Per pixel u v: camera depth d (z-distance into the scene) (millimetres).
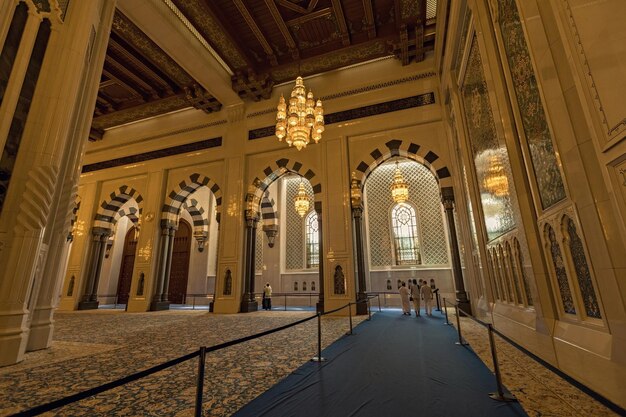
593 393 1505
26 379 2727
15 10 3506
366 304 7500
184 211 14164
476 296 6227
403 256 11688
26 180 3477
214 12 7383
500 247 4148
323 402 2123
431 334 4695
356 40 8266
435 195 11805
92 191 11367
